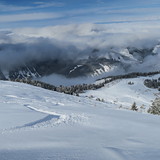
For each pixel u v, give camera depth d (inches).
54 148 253.6
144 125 434.3
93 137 323.3
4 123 406.3
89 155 223.5
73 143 283.3
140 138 327.9
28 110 571.5
